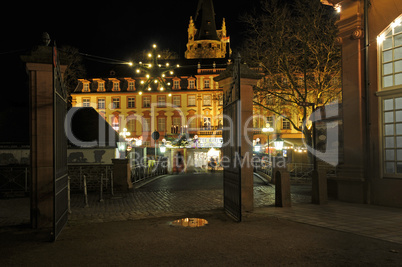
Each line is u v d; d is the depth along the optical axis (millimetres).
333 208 10422
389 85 11234
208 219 8703
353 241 6332
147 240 6508
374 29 11672
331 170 22094
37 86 7887
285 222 8172
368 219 8547
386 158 11180
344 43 12508
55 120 6754
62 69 8250
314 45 24703
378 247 5914
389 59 11266
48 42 8211
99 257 5449
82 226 7992
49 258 5438
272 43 24922
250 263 5082
